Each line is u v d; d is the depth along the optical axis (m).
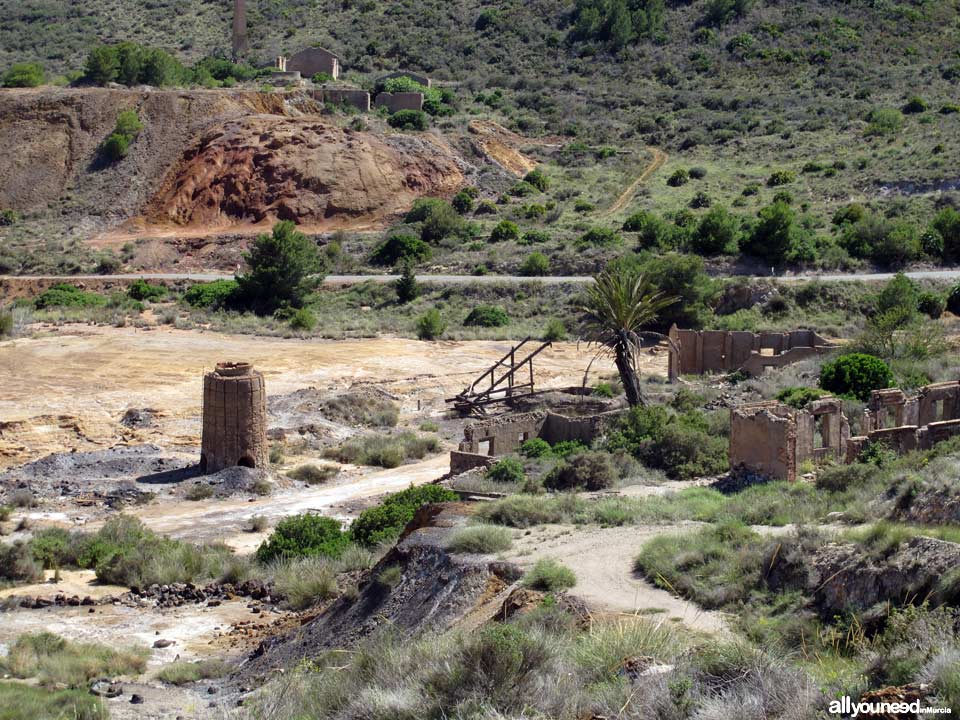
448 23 186.12
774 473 34.41
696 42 173.38
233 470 47.28
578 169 132.62
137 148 127.38
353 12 191.00
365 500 44.66
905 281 78.06
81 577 34.38
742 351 71.00
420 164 126.81
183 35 185.62
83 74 150.00
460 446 44.72
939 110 136.50
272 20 189.62
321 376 69.31
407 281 94.81
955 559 17.92
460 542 25.33
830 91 152.12
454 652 16.58
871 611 18.08
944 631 15.71
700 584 21.23
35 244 112.62
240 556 36.31
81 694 22.47
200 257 111.25
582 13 179.12
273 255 93.56
